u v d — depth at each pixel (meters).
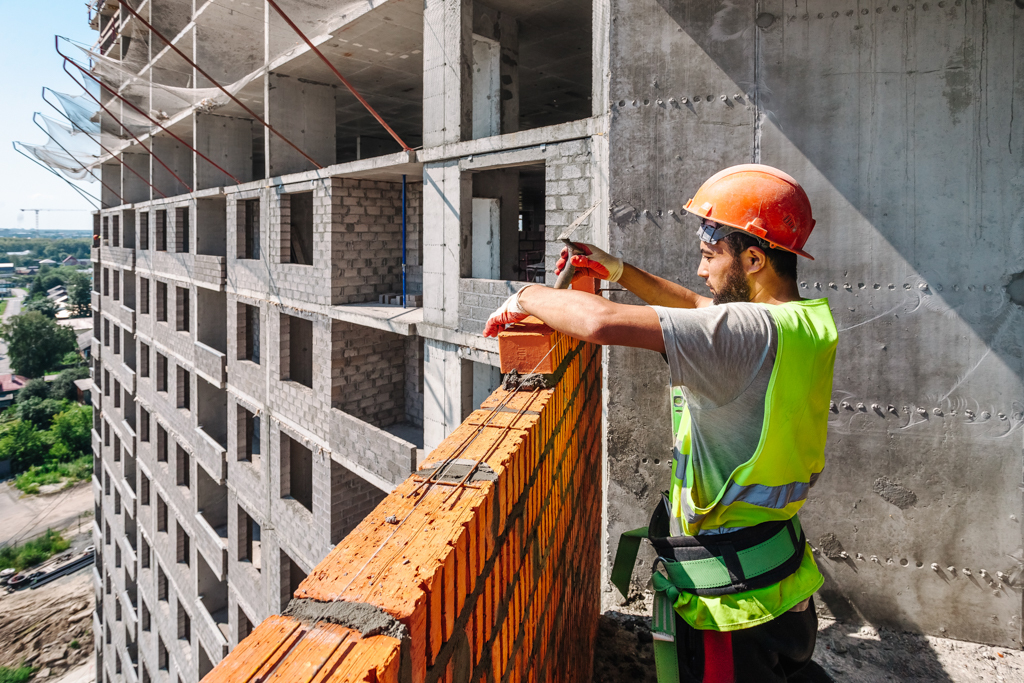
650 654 2.87
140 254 19.66
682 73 3.64
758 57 3.51
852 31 3.35
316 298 10.21
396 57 10.49
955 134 3.21
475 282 7.45
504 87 8.29
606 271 2.18
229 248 13.16
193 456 14.87
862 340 3.40
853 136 3.37
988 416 3.24
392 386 10.84
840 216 3.41
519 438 1.35
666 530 1.76
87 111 15.01
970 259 3.22
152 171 18.89
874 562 3.44
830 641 3.30
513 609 1.32
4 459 45.75
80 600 29.72
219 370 13.45
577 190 6.11
